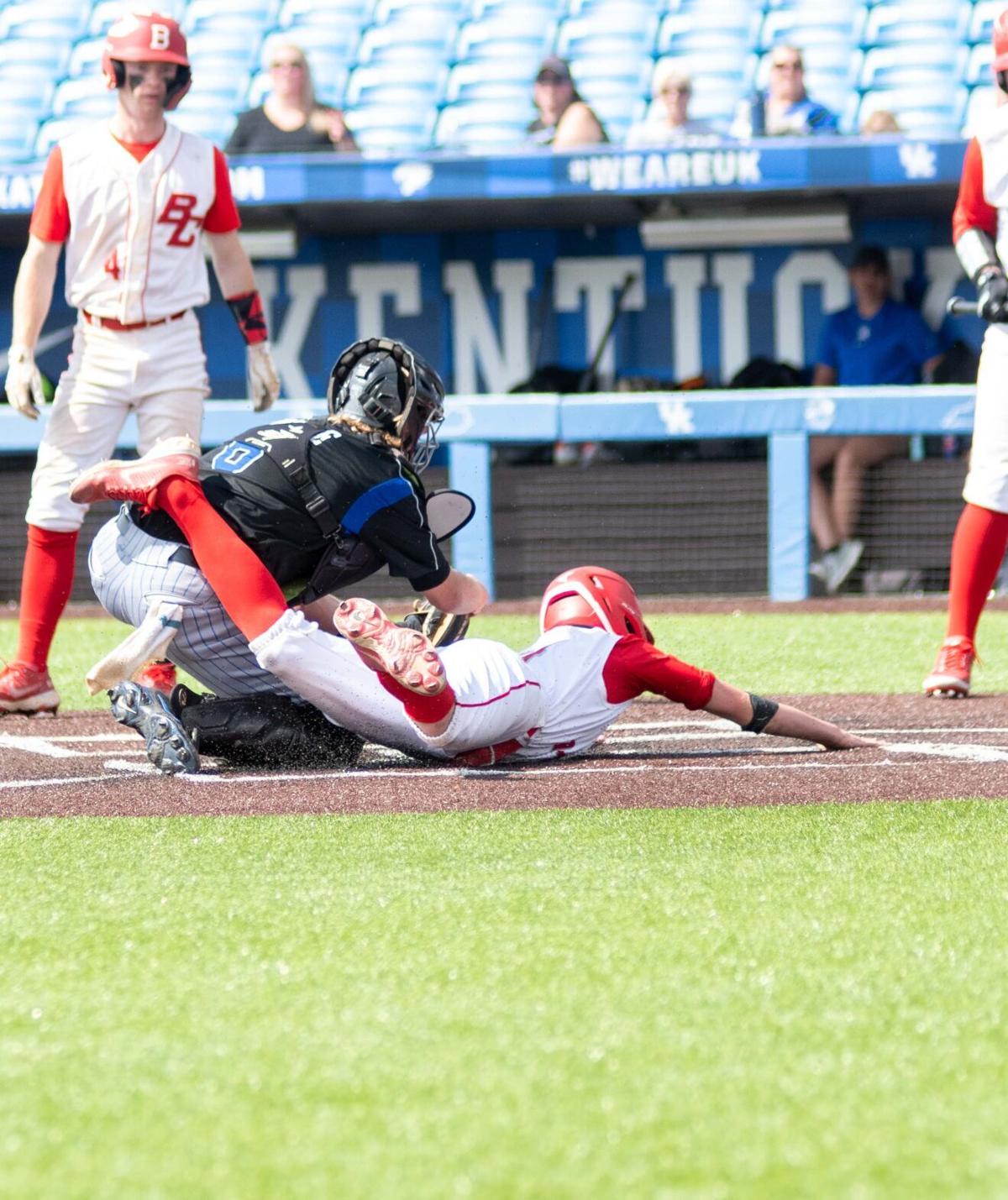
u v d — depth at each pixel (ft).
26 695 56.49
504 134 145.69
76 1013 23.02
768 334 131.44
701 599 101.81
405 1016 22.63
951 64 142.82
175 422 57.88
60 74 155.33
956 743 47.44
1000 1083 20.07
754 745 48.11
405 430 42.73
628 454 103.09
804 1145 18.29
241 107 149.48
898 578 102.22
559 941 26.07
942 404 99.40
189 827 35.47
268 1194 17.21
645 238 127.44
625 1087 20.03
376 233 134.00
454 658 42.39
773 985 23.82
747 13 148.66
